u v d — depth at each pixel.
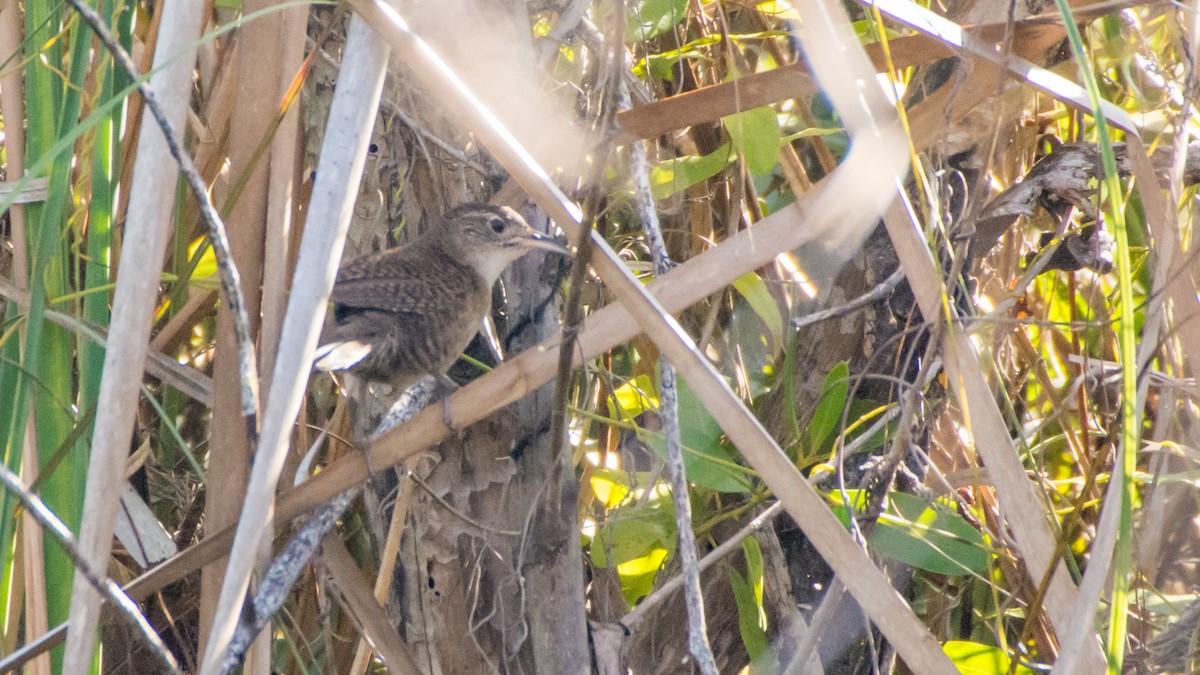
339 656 7.63
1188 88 5.13
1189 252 5.67
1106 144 4.03
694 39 8.09
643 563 7.88
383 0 4.78
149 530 6.76
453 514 6.40
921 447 7.50
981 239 7.05
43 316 5.21
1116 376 7.62
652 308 4.65
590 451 7.97
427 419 5.16
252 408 4.16
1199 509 6.60
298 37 5.09
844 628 7.63
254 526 4.36
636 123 5.61
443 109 6.66
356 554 7.92
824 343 7.78
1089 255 6.72
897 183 5.07
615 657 6.46
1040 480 6.82
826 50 4.92
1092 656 5.31
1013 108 6.68
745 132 6.75
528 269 7.14
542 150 6.18
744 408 4.73
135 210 4.48
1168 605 6.54
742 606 7.13
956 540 7.02
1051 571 5.16
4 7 6.07
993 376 7.59
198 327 8.70
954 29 5.15
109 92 5.63
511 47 6.02
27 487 5.26
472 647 6.39
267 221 5.10
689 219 8.22
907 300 7.50
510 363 5.19
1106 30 6.58
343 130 4.66
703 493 7.80
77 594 4.41
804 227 5.18
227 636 4.32
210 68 7.77
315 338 4.53
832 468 6.91
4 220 7.44
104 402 4.45
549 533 6.06
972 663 7.00
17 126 5.96
